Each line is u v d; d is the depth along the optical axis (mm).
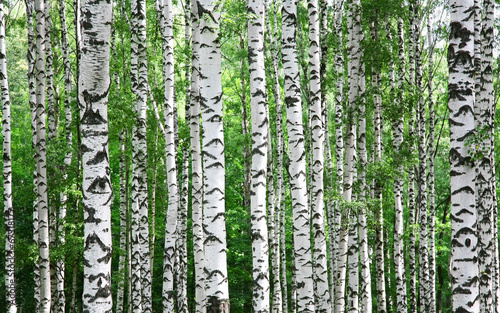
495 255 12133
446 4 16906
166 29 13328
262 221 8055
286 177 26906
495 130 17094
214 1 7383
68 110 15633
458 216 6039
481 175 9789
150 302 14102
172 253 13227
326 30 14188
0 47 12289
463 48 6109
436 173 27516
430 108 17500
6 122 12281
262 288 7883
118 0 17688
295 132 8820
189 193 26250
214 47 7406
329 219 17453
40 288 12297
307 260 8641
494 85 14289
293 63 8945
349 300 11828
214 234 7152
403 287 15781
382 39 12594
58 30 18281
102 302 5234
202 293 12328
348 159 12109
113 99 12836
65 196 14977
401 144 13609
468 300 5922
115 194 24281
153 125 15375
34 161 13430
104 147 5449
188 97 15594
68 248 14164
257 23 8367
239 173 29641
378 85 13289
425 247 16094
